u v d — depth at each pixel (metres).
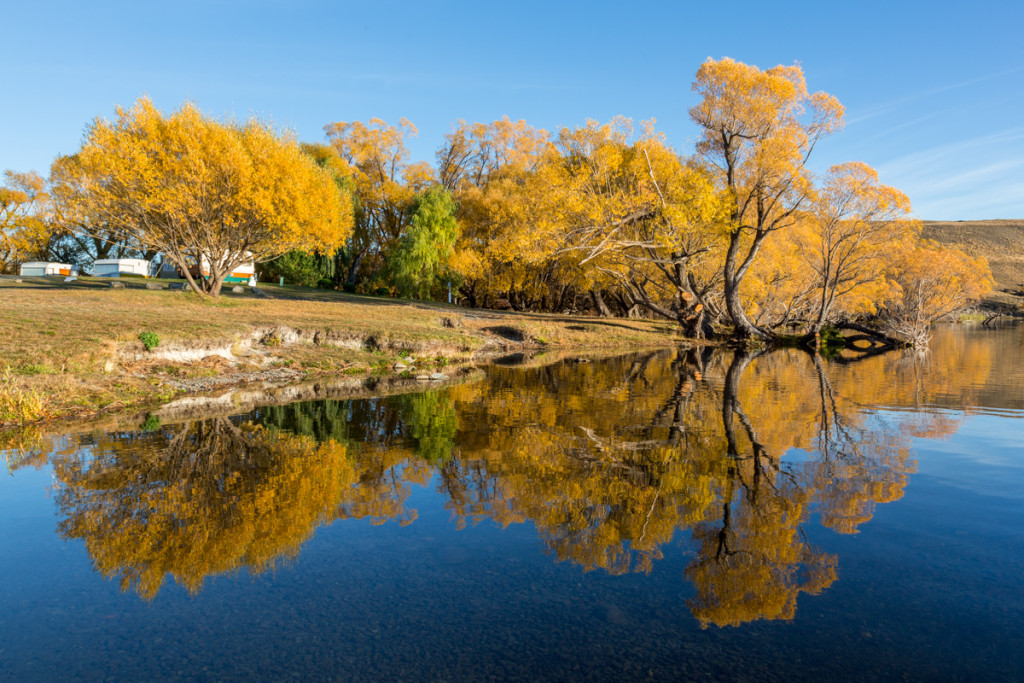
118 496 6.68
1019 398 14.59
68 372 13.05
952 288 45.03
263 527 5.79
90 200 24.83
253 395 14.34
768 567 4.84
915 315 41.69
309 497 6.68
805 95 28.91
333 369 19.38
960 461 8.27
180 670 3.43
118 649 3.67
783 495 6.72
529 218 35.00
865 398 14.55
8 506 6.30
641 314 52.06
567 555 5.12
